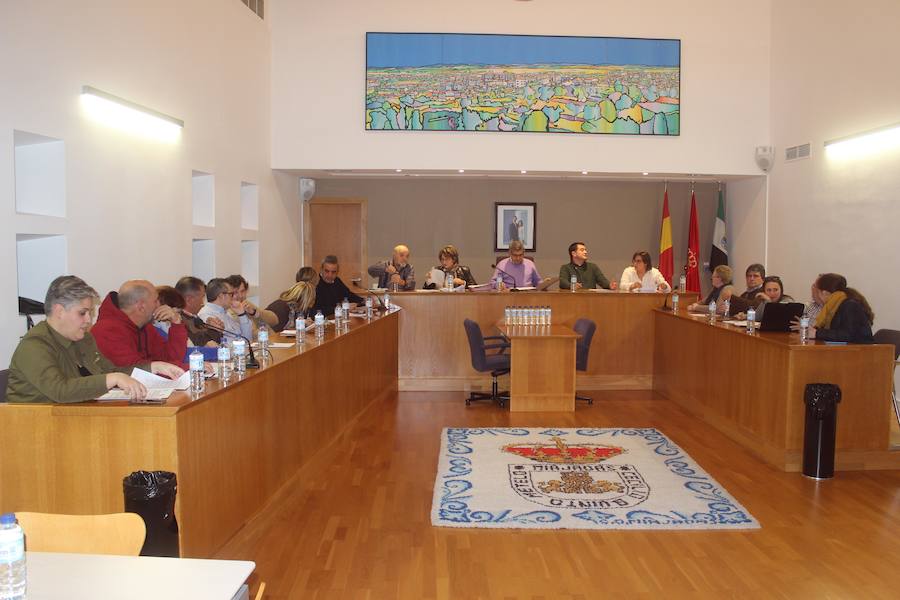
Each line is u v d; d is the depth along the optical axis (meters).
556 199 10.82
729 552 3.77
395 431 6.37
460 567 3.59
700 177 9.54
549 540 3.92
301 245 10.09
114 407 2.95
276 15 8.77
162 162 6.14
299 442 4.71
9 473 3.02
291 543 3.87
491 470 5.15
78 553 1.94
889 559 3.70
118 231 5.48
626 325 8.45
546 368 7.26
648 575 3.50
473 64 8.84
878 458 5.28
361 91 8.83
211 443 3.30
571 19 8.90
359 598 3.26
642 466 5.27
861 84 7.30
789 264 8.67
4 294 4.28
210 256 7.18
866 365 5.22
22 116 4.41
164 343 4.25
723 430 6.36
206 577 1.74
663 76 8.98
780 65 8.84
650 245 10.88
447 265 8.66
